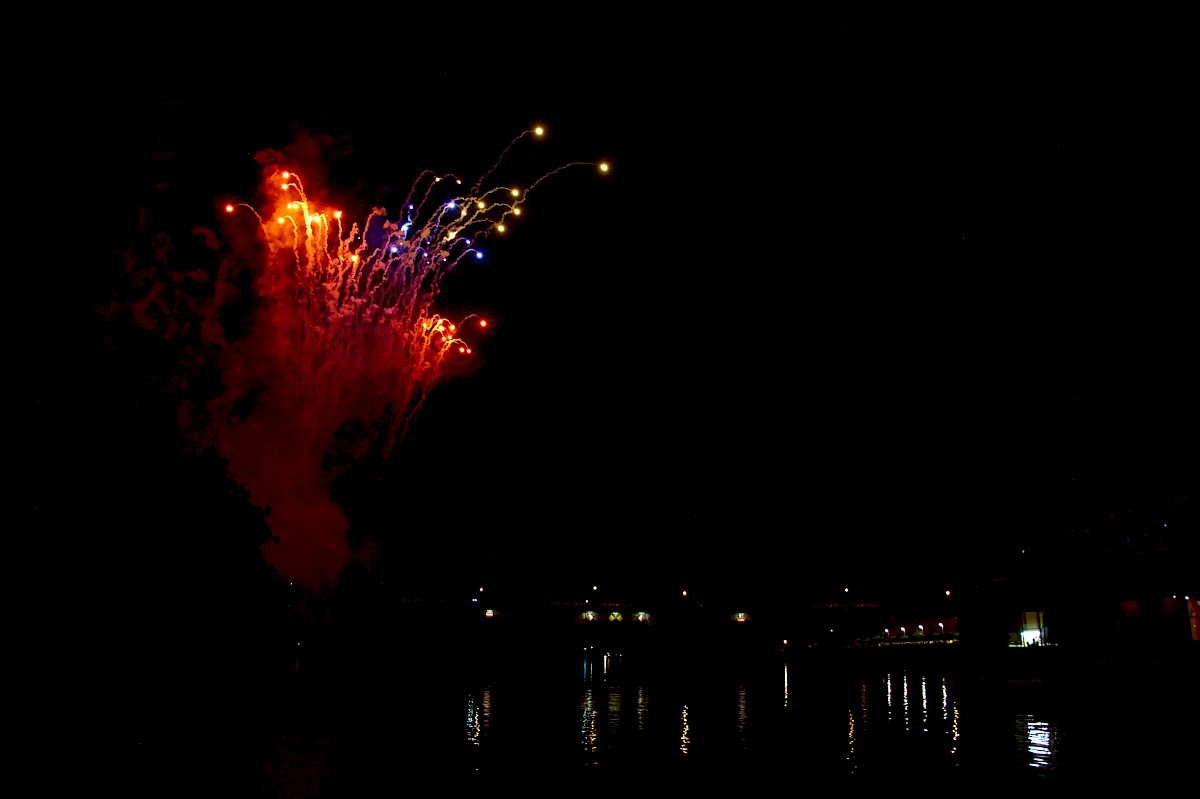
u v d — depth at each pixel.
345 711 16.80
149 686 9.53
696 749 15.84
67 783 8.17
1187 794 11.83
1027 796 11.88
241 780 10.31
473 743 15.87
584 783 12.52
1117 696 22.58
